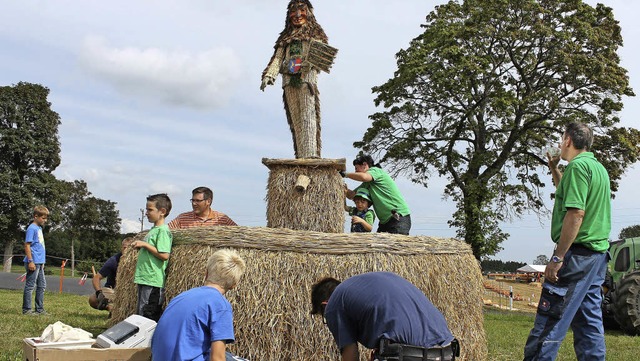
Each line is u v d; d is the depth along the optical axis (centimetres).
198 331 351
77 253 6512
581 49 2588
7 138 4550
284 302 516
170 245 573
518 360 690
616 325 1256
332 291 380
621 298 1106
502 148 2841
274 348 509
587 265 415
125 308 640
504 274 5100
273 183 605
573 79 2600
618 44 2667
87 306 1238
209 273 383
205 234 555
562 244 409
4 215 4453
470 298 594
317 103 655
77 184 6581
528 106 2631
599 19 2688
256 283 520
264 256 530
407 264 542
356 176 627
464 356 571
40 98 4772
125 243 720
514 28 2498
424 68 2558
